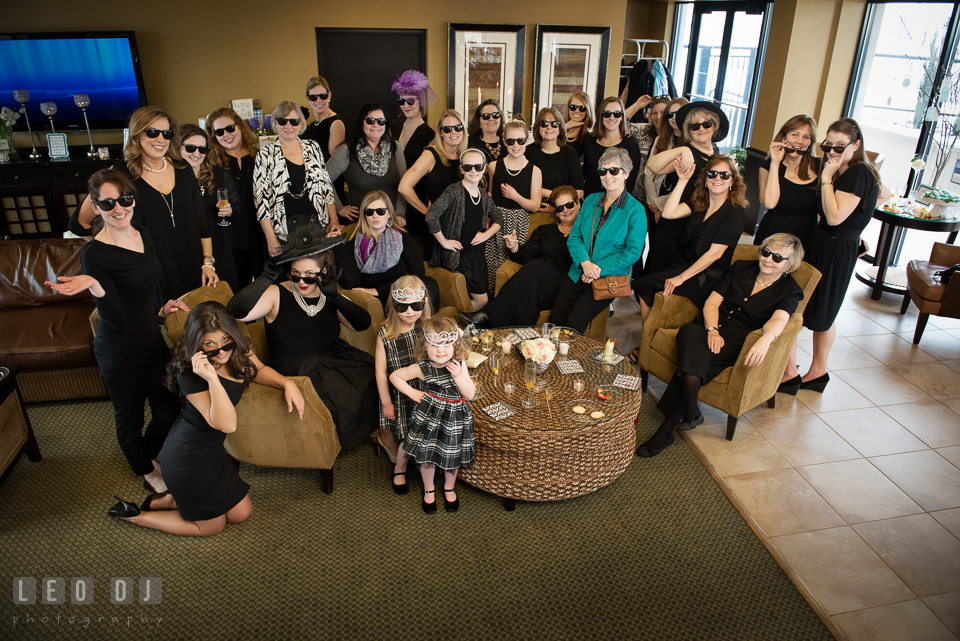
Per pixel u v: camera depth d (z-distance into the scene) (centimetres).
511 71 666
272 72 642
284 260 315
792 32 666
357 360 348
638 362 431
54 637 252
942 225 503
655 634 259
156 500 307
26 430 344
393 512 322
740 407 371
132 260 291
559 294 443
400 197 491
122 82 633
